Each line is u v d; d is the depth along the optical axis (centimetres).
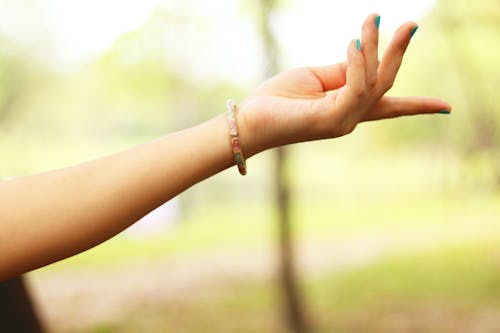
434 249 924
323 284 857
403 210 1241
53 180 80
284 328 716
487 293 729
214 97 912
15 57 827
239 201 1538
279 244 730
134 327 701
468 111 702
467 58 695
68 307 784
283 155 711
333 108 84
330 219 1296
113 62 736
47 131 1090
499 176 690
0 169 944
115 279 927
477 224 1016
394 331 660
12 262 77
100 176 80
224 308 780
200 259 1049
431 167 1053
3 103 891
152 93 939
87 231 78
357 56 82
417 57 734
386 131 874
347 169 1298
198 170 84
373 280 825
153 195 81
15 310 134
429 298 747
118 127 1351
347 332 695
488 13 665
